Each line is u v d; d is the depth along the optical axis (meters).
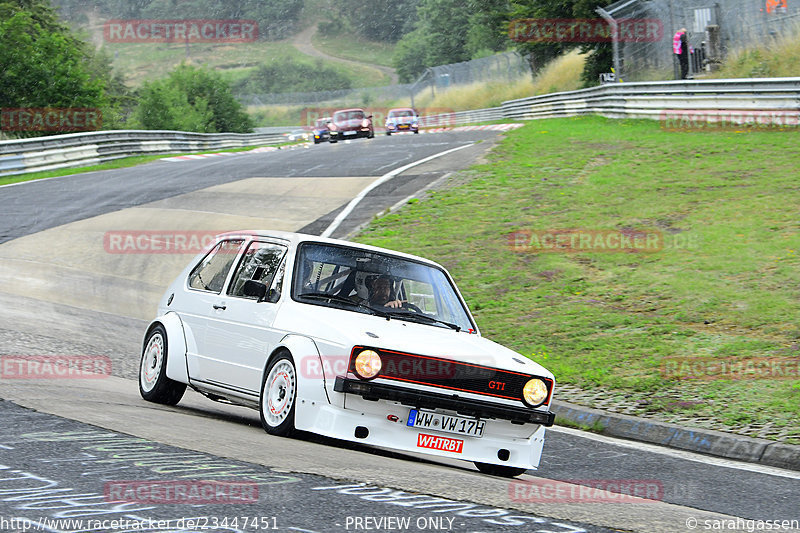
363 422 10.39
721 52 55.25
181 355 13.14
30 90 74.94
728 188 32.62
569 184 36.75
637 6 62.78
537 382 11.16
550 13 88.81
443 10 196.88
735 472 12.22
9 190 44.69
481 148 50.50
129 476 8.04
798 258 24.17
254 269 12.72
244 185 43.59
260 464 8.94
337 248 12.54
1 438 9.29
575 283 24.64
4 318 20.45
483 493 8.87
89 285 26.62
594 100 65.25
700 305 21.69
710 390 16.36
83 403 11.96
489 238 29.80
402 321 11.87
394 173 43.81
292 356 10.91
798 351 18.14
